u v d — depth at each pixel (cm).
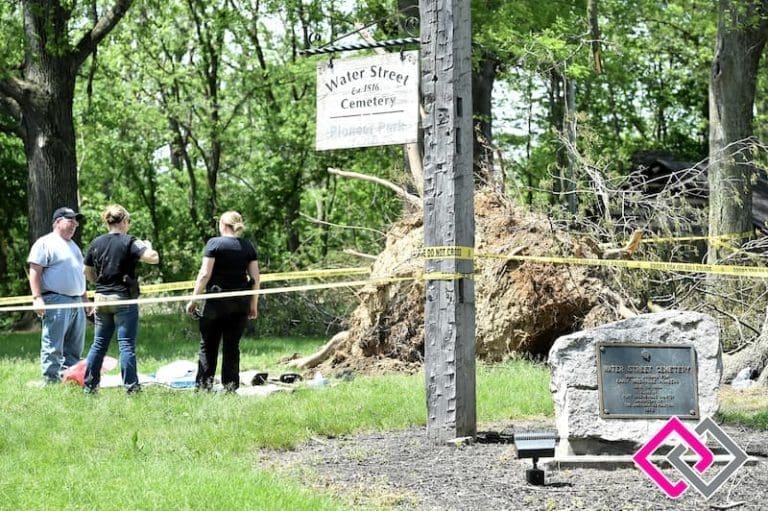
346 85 898
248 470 739
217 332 1137
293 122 3412
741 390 1270
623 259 1541
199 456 797
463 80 866
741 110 1908
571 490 691
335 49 905
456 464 775
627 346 789
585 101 3369
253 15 3481
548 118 3127
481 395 1102
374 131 887
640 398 785
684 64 4153
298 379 1348
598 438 781
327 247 3272
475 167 1834
